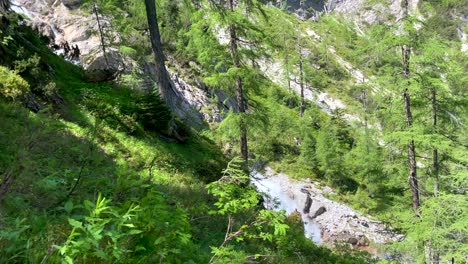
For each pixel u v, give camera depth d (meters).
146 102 17.36
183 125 20.55
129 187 2.56
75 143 4.44
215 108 32.59
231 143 22.19
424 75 15.20
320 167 35.38
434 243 14.43
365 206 31.31
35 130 2.83
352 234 27.09
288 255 7.52
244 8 16.50
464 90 16.62
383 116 17.55
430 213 14.62
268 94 50.56
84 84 18.38
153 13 17.64
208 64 19.16
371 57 16.48
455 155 16.47
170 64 34.25
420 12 15.96
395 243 15.38
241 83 16.56
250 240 7.19
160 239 2.03
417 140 14.84
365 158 34.59
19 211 2.49
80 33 31.98
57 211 2.88
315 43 90.50
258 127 16.77
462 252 14.11
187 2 17.34
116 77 21.30
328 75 78.62
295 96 52.28
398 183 18.94
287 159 36.16
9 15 17.75
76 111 14.36
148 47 31.50
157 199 2.39
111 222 2.18
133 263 1.97
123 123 15.55
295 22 102.56
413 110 17.38
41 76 14.63
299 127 39.53
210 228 6.54
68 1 34.97
